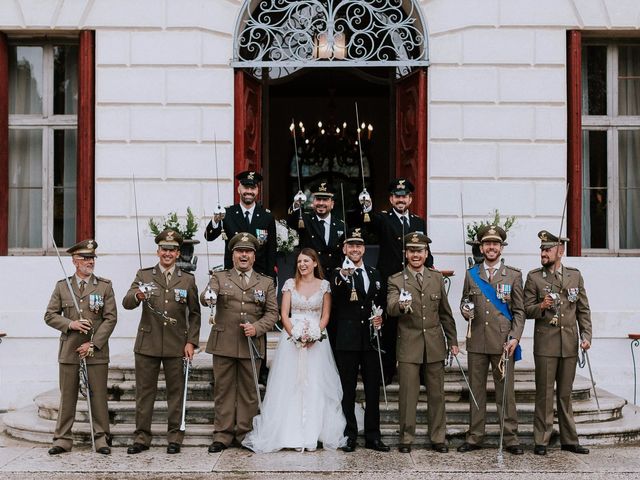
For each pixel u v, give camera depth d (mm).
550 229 11070
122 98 11062
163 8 11086
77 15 11109
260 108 11789
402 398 8609
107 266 10977
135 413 8898
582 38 11594
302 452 8523
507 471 7863
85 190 11078
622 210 11727
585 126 11680
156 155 11047
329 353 8953
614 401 9516
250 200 9477
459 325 10938
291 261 11688
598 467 8008
